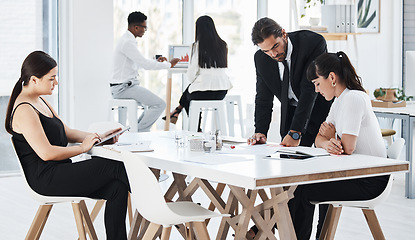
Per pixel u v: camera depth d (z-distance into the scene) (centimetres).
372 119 338
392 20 885
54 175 351
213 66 621
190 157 317
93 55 679
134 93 639
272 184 263
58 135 369
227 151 341
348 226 471
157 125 746
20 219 493
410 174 561
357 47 862
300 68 402
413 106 604
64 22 675
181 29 763
